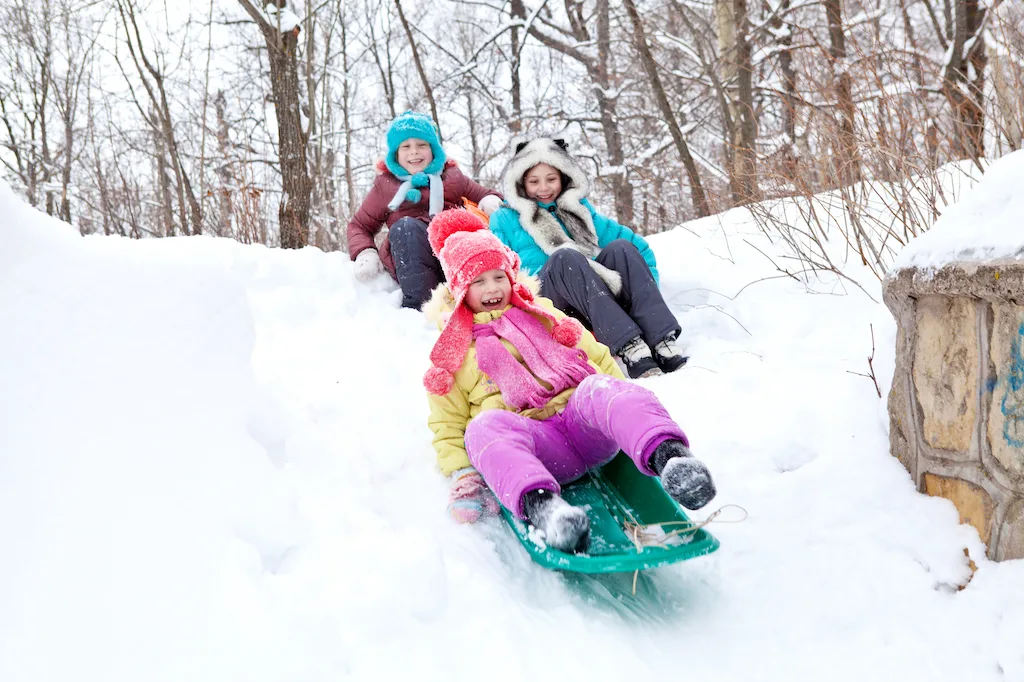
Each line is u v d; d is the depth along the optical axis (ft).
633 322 10.36
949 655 5.31
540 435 6.81
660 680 5.05
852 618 5.80
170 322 5.21
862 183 11.68
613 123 36.42
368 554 5.16
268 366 9.98
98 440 4.44
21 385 4.35
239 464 5.07
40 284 4.74
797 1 27.89
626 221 34.30
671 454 5.76
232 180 30.09
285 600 4.60
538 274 11.54
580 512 5.57
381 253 13.92
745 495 7.35
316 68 36.81
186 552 4.37
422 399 9.20
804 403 8.53
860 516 6.81
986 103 12.92
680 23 32.71
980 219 6.02
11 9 36.88
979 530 6.08
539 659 4.85
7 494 4.00
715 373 9.80
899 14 17.61
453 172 14.73
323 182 29.73
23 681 3.50
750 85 25.58
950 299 6.36
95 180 35.83
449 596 5.21
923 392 6.79
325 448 7.34
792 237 12.75
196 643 3.98
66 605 3.82
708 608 6.03
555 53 42.06
